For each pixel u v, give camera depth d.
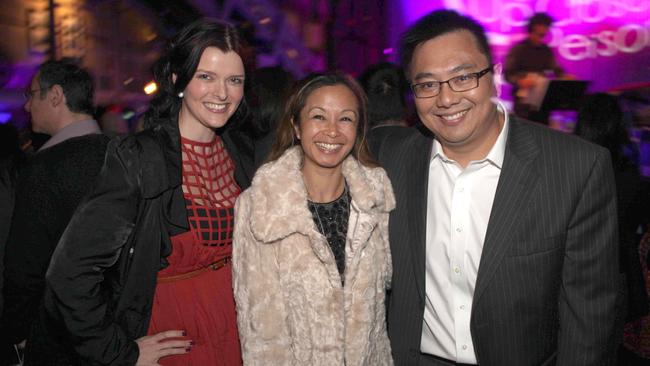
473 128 1.54
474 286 1.64
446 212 1.68
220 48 1.76
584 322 1.57
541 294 1.57
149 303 1.73
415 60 1.56
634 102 3.78
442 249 1.68
